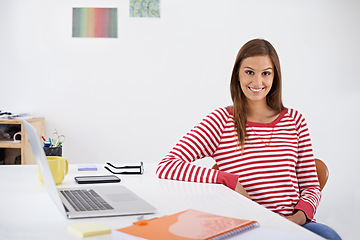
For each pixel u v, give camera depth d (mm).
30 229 869
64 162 1355
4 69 3502
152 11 3543
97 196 1134
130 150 3588
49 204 1081
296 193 1562
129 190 1225
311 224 1483
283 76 3654
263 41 1635
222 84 3625
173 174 1442
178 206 1068
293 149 1618
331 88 3684
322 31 3652
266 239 774
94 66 3533
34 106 3525
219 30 3600
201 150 1578
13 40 3490
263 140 1600
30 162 3236
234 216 977
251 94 1601
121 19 3529
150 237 756
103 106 3555
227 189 1291
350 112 3697
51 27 3500
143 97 3578
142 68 3561
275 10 3619
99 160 3570
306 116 3676
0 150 3262
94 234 831
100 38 3521
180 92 3600
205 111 3623
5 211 1013
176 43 3574
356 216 3643
